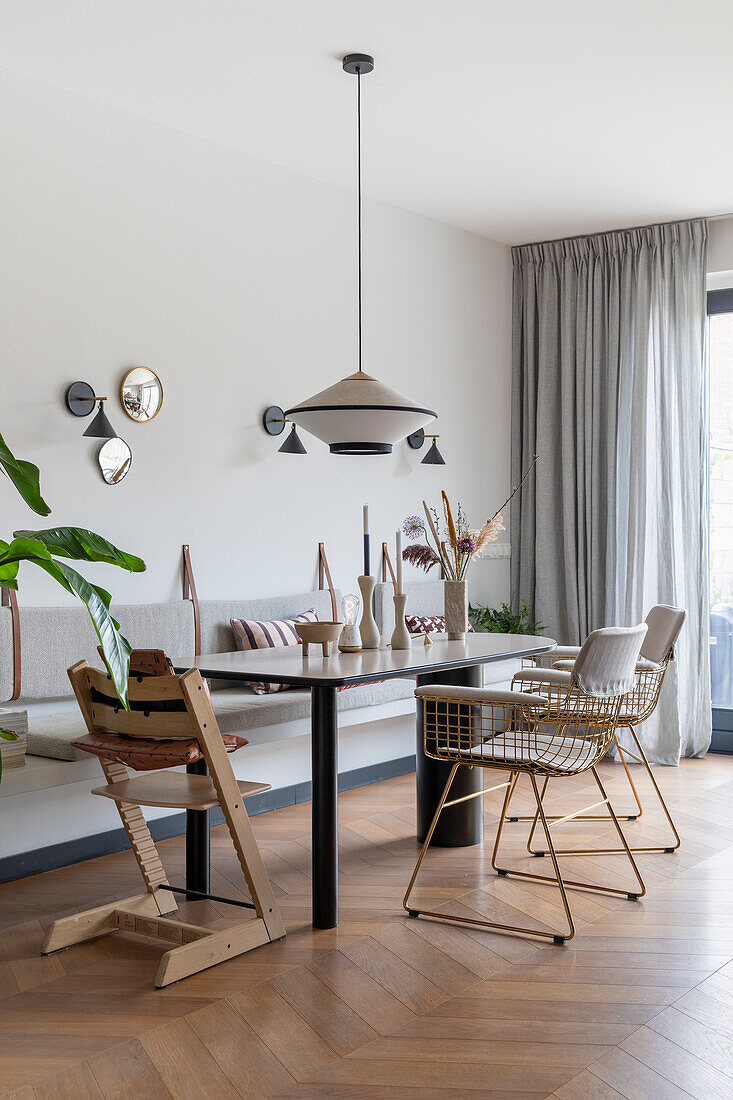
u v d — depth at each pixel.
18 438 3.82
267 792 4.48
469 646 3.89
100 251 4.09
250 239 4.71
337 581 5.20
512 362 6.28
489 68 3.79
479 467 6.07
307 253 5.00
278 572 4.88
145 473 4.27
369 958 2.84
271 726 3.99
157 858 3.20
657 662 3.82
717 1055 2.30
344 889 3.42
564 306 6.00
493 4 3.32
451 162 4.79
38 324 3.88
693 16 3.41
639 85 3.94
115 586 4.17
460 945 2.93
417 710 3.95
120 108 4.15
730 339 5.75
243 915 3.17
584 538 5.90
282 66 3.76
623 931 3.04
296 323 4.95
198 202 4.48
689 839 3.98
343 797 4.72
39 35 3.51
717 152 4.64
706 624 5.55
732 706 5.73
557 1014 2.50
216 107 4.15
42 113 3.88
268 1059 2.29
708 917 3.15
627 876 3.54
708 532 5.57
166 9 3.34
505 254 6.25
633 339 5.75
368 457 5.36
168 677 2.83
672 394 5.61
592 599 5.84
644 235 5.74
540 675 3.27
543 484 6.06
